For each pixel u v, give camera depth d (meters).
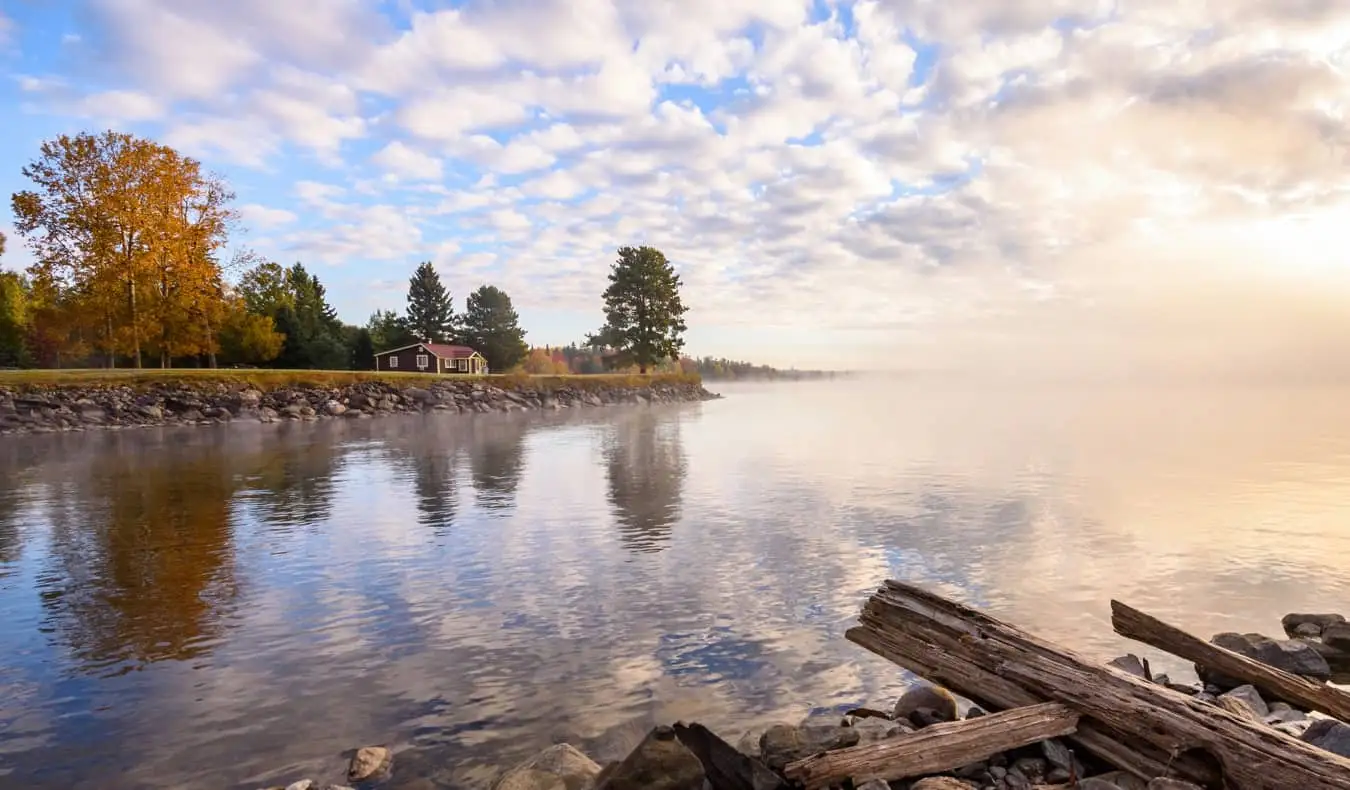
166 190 57.66
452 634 9.88
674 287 112.25
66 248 54.72
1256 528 16.89
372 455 32.81
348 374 69.62
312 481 24.62
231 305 64.69
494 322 120.19
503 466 29.14
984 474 27.00
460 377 81.56
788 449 36.72
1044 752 5.73
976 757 5.53
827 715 7.32
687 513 19.03
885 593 7.63
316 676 8.44
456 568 13.40
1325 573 12.89
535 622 10.37
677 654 9.12
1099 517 18.34
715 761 5.54
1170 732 5.23
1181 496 21.73
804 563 13.72
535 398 84.38
